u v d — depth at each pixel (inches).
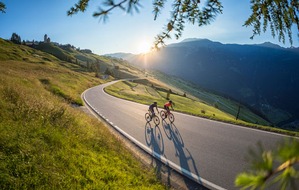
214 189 273.0
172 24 71.9
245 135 484.7
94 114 788.6
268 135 479.8
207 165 338.3
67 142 296.5
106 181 238.1
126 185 240.8
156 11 70.4
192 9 69.0
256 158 15.8
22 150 228.4
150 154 392.2
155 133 531.5
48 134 290.4
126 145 439.8
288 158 14.3
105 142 362.3
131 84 3799.2
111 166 277.4
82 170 240.7
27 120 325.1
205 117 733.3
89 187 213.6
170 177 305.1
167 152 398.9
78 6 60.6
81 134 351.6
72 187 203.9
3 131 257.4
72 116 434.9
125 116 772.0
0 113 321.4
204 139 467.2
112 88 2485.2
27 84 852.6
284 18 67.9
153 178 284.8
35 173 201.5
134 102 1277.1
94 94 1643.7
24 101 410.9
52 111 401.4
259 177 15.7
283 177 15.1
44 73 1924.2
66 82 1844.2
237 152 386.0
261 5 72.2
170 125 609.9
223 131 525.7
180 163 349.1
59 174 215.5
